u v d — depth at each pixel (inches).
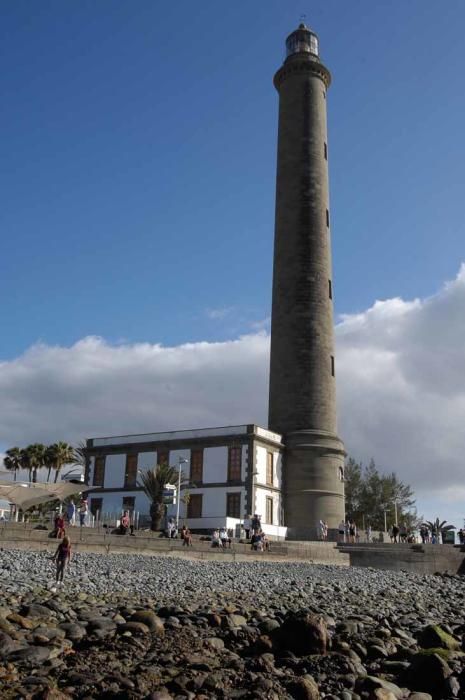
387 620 611.8
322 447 2075.5
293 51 2458.2
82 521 1665.8
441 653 427.2
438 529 2701.8
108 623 492.1
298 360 2135.8
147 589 802.8
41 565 933.2
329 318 2209.6
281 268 2239.2
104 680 346.9
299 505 2041.1
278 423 2133.4
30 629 469.7
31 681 342.3
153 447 2139.5
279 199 2319.1
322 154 2357.3
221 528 1728.6
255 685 350.6
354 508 3282.5
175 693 335.6
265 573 1205.1
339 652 437.7
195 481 2037.4
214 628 514.3
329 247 2295.8
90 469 2235.5
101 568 994.7
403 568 1625.2
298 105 2374.5
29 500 1167.0
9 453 3292.3
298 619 448.1
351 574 1354.6
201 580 965.8
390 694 339.9
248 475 1957.4
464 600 952.3
